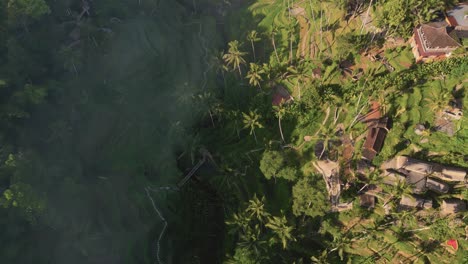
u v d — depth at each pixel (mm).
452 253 56375
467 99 63062
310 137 73625
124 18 89438
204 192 74250
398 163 62875
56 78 76188
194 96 79125
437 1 66938
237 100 84250
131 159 73375
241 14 98375
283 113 71312
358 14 81750
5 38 70875
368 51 75875
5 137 62438
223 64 81188
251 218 62188
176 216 69250
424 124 64438
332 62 78250
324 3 87938
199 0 101375
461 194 58094
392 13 70375
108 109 77500
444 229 57031
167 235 66375
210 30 95000
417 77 68125
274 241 62562
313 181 62562
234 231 60156
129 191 68250
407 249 58156
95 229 62500
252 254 57719
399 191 57656
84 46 81938
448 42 64938
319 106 75625
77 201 63219
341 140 70438
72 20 84938
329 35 83250
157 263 63125
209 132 82188
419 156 62781
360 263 59562
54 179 62719
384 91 68875
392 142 65125
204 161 77250
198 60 90625
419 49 68625
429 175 60375
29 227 56844
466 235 56094
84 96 76562
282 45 87500
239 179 73250
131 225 65188
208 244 69500
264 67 76625
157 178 72625
